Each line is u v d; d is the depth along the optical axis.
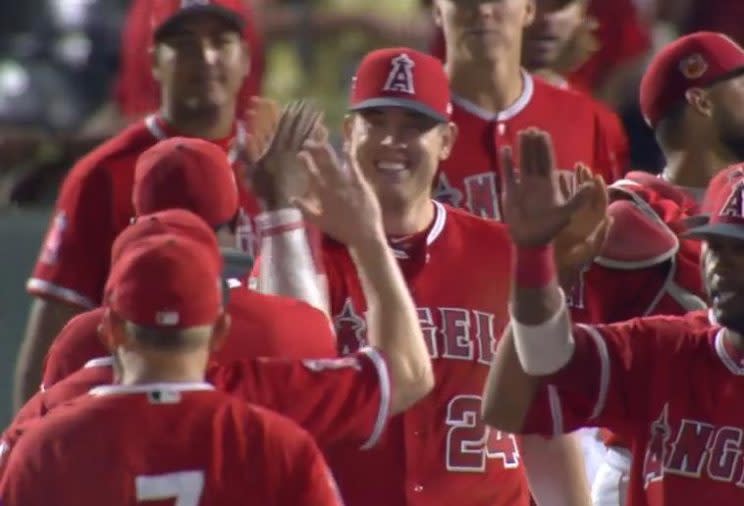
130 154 22.72
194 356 15.95
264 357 17.47
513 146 23.09
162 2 22.92
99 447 15.69
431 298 20.05
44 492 15.69
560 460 20.59
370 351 17.25
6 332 30.73
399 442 19.53
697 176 22.34
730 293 17.22
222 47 22.91
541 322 17.06
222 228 18.14
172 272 15.77
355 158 19.58
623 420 17.64
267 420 15.88
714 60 22.08
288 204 18.27
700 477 17.39
